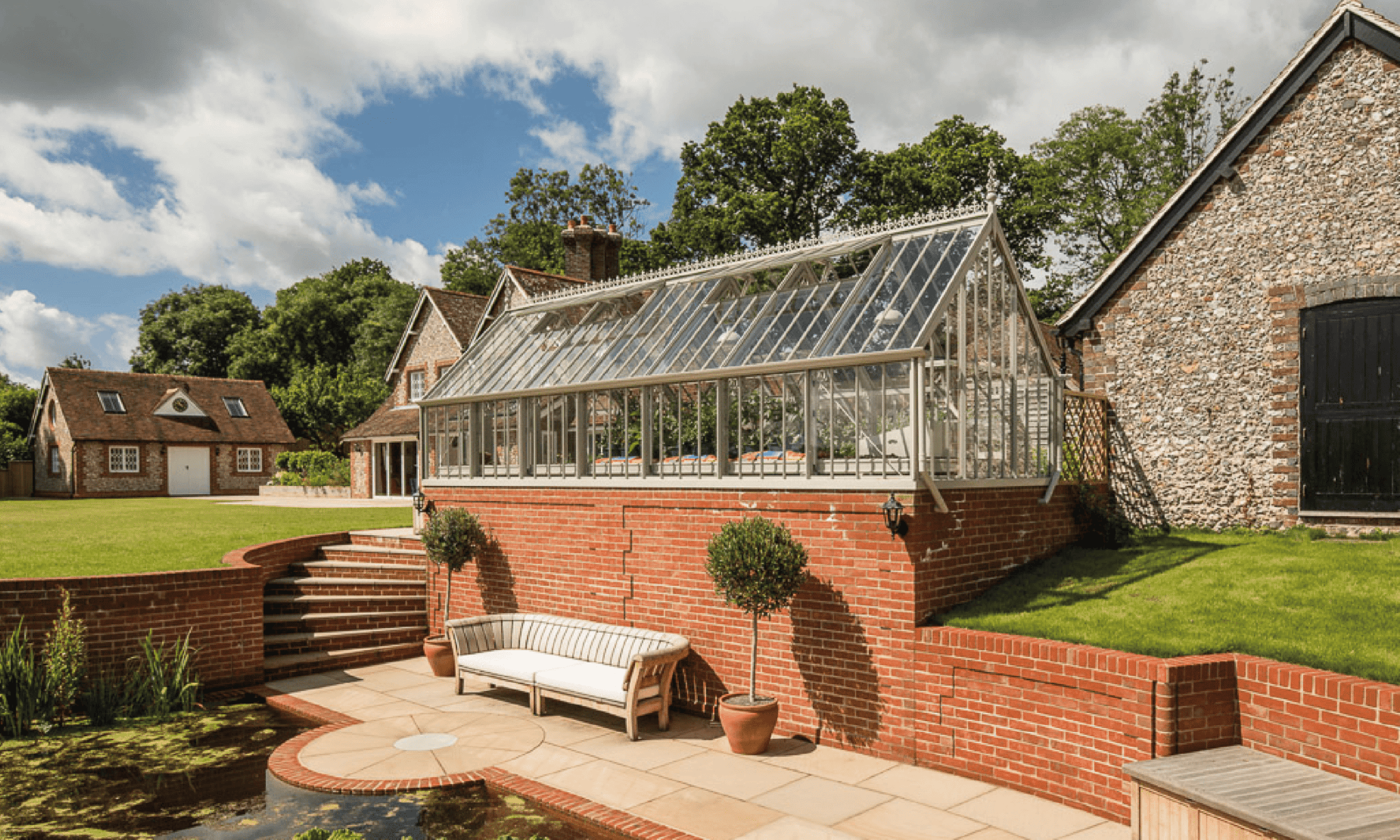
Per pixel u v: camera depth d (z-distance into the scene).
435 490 14.91
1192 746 6.72
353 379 55.00
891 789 7.85
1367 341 11.52
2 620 10.65
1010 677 7.77
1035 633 8.00
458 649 11.70
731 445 10.65
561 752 9.07
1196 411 13.09
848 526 9.12
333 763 8.70
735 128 37.22
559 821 7.25
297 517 23.50
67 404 44.50
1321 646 6.92
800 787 7.93
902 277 10.37
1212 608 8.24
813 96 36.81
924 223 11.05
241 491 49.25
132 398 47.03
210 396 50.03
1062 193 37.44
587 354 13.27
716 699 10.45
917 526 8.63
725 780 8.14
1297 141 12.16
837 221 37.28
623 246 40.06
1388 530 11.16
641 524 11.39
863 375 9.41
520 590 13.26
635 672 9.41
